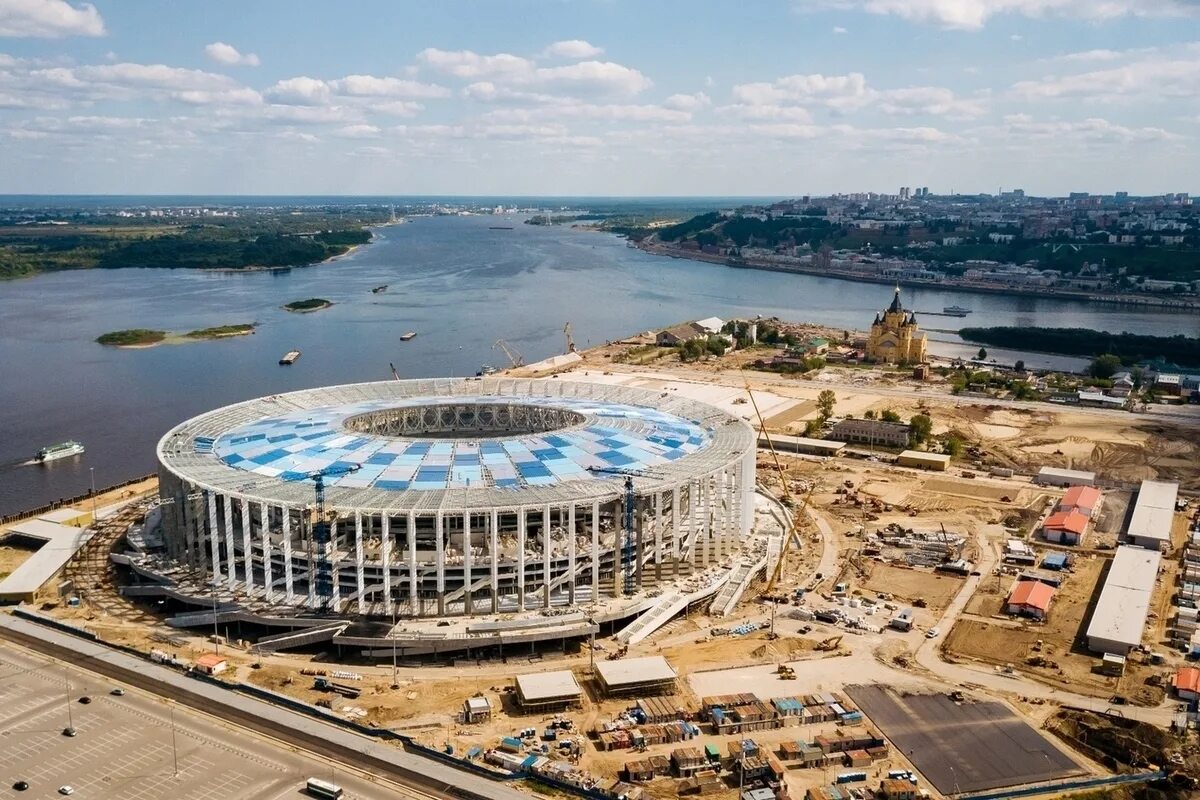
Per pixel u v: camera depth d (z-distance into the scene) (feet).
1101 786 497.87
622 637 647.97
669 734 529.45
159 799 469.57
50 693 569.23
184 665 602.44
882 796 482.69
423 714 550.36
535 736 529.45
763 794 478.18
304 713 550.77
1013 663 636.89
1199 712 573.33
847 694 586.04
